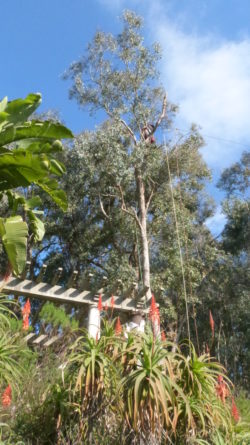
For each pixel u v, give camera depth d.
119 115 17.58
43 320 7.51
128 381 3.79
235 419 4.53
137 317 7.58
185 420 3.94
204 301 19.28
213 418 4.06
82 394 3.94
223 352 16.62
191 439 3.88
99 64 18.31
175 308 16.86
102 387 3.92
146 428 3.69
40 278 7.37
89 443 3.81
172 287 16.89
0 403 4.36
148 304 7.75
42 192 18.53
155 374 3.81
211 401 4.17
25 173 4.42
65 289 7.56
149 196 18.78
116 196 18.23
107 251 19.88
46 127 4.43
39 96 4.48
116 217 19.00
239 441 4.30
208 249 19.31
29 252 19.02
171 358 4.11
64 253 20.33
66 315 7.59
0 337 4.54
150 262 18.06
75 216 19.66
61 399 4.09
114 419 3.95
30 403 4.52
